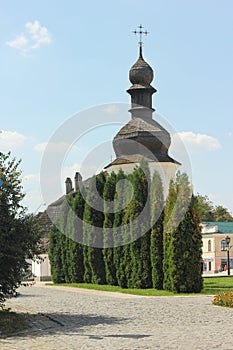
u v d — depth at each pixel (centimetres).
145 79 5700
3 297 1773
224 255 8219
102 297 2720
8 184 1736
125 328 1487
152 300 2462
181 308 2023
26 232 1748
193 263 2970
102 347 1186
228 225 8519
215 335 1320
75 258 4116
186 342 1221
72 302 2400
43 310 2022
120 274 3438
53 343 1250
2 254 1666
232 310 1928
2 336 1365
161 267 3169
